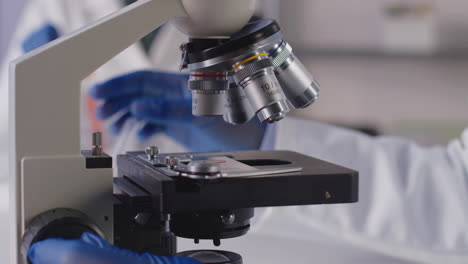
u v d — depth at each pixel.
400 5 3.75
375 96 3.94
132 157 1.18
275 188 0.93
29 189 0.93
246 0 0.98
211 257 1.02
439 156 1.75
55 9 2.47
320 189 0.95
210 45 1.02
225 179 0.91
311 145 1.75
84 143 2.28
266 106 0.95
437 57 3.85
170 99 2.22
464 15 3.71
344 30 3.83
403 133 3.75
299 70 1.04
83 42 0.95
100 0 2.51
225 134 2.32
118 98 2.19
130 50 2.43
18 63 0.92
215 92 1.04
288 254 1.35
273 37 0.99
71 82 0.95
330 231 1.49
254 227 1.53
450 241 1.45
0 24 2.91
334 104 3.96
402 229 1.49
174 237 1.07
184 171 0.93
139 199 0.94
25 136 0.93
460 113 3.92
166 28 2.45
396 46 3.80
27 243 0.90
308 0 3.80
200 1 0.96
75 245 0.85
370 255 1.37
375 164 1.67
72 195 0.96
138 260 0.87
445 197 1.57
